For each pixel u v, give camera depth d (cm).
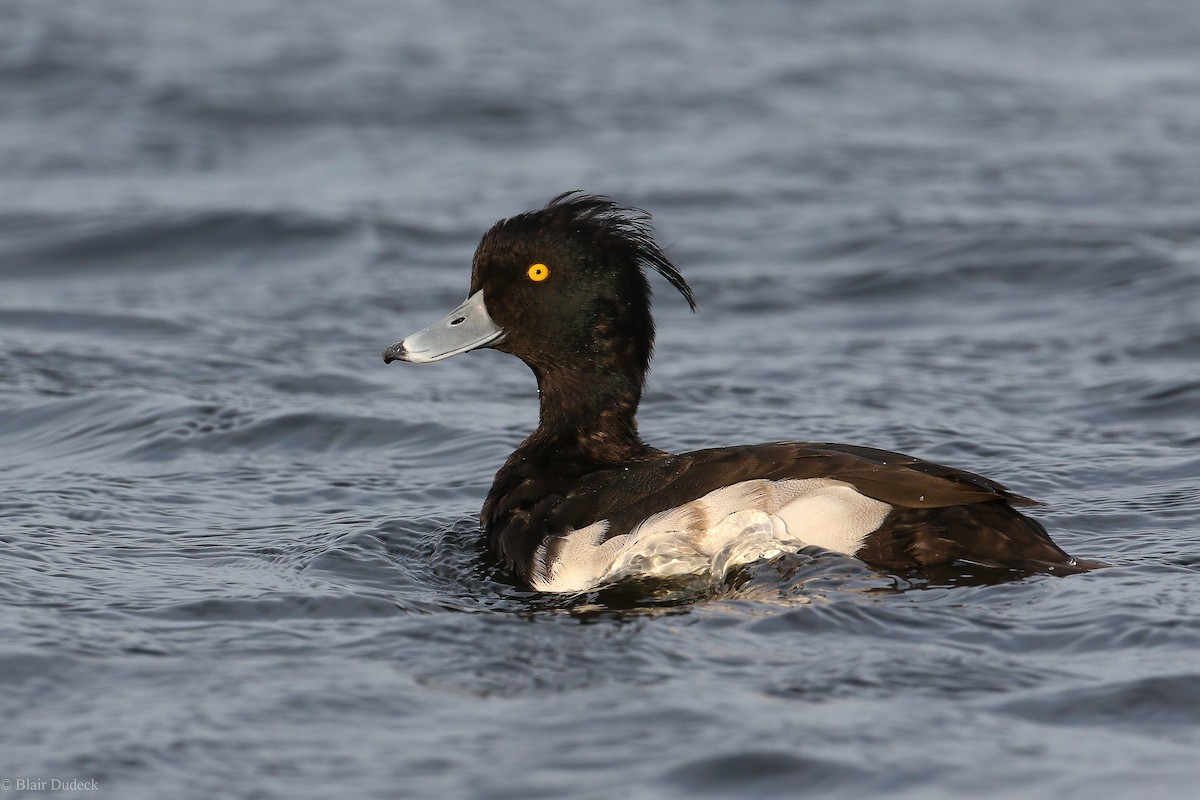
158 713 657
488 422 1276
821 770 598
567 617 782
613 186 2148
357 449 1220
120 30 2967
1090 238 1809
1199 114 2486
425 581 891
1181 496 1018
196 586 861
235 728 642
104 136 2409
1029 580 770
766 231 1936
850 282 1734
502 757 614
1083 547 905
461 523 1002
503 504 940
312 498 1087
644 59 2848
